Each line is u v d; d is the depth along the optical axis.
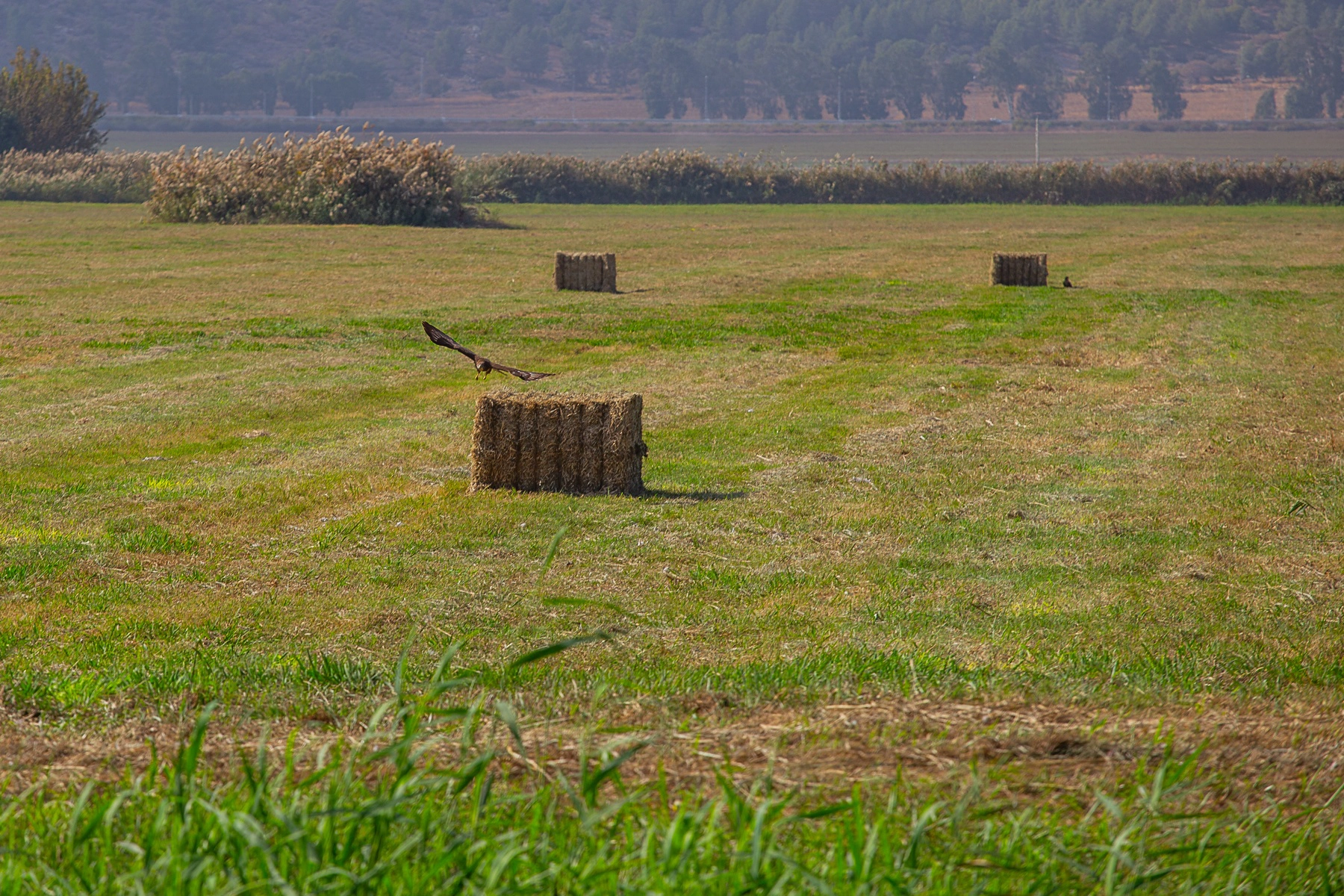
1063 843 14.54
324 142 184.12
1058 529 39.72
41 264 116.69
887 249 146.88
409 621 30.75
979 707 20.62
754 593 33.34
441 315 89.00
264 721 20.20
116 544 37.41
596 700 16.97
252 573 34.91
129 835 14.45
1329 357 74.62
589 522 40.09
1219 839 15.43
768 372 70.88
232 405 59.66
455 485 44.84
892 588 33.75
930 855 14.24
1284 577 34.78
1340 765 18.30
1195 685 24.09
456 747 18.14
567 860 12.99
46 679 24.22
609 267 103.69
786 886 12.59
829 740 18.67
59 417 56.66
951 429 55.78
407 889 12.39
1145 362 73.56
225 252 132.62
